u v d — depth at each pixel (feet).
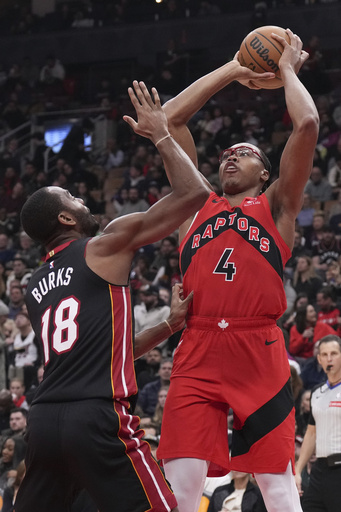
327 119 55.77
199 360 12.19
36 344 37.01
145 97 11.21
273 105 60.44
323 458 19.86
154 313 35.40
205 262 12.38
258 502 20.79
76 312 10.44
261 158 13.20
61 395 10.18
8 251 50.29
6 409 30.37
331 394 20.22
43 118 69.00
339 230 44.86
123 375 10.38
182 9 74.18
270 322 12.32
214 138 57.31
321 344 20.70
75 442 9.92
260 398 11.96
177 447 11.91
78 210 11.42
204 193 10.76
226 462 12.11
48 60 72.95
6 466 26.63
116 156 62.23
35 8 80.69
